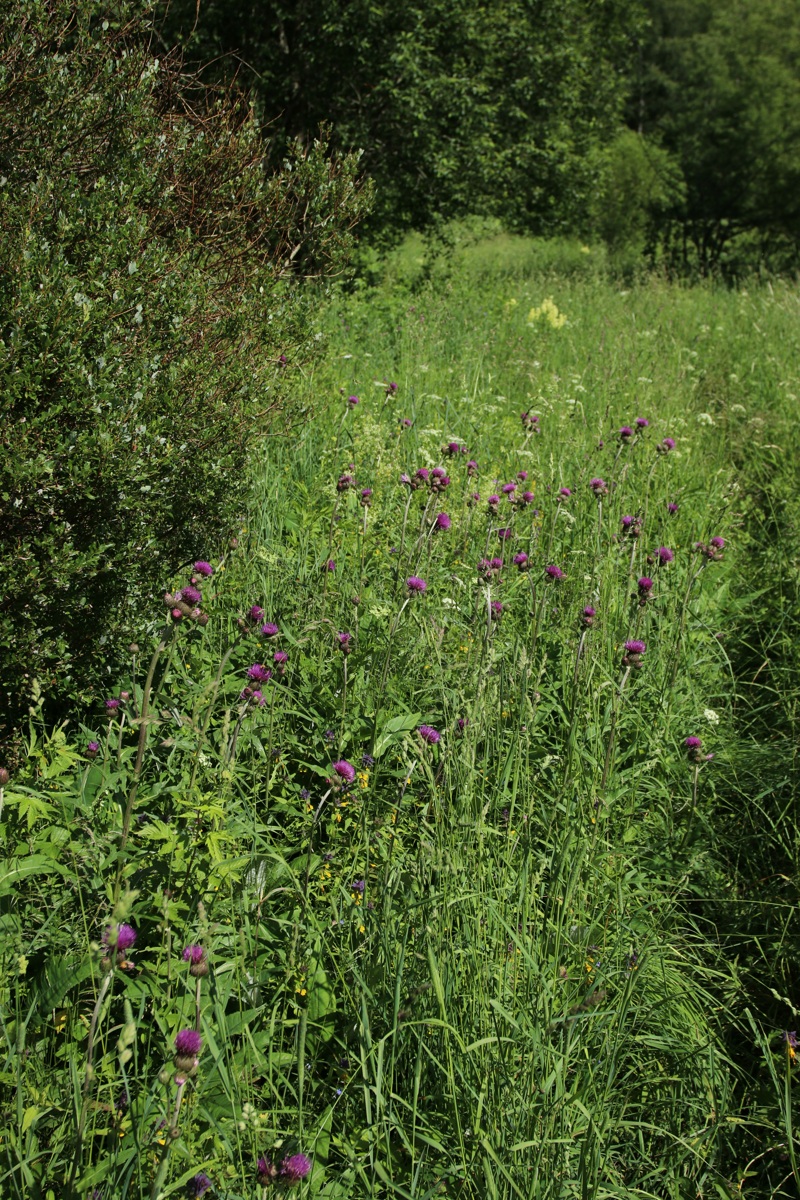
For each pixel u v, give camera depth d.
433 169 14.30
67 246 3.53
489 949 2.51
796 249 32.38
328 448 5.67
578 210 19.88
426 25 14.30
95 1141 2.05
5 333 3.21
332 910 2.61
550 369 8.66
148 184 3.93
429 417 6.66
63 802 2.71
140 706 3.10
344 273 5.73
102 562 3.45
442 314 10.30
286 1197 1.85
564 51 16.48
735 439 7.78
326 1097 2.35
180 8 12.41
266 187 4.96
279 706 3.44
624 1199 2.26
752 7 32.28
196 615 2.51
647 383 7.94
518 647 3.33
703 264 29.42
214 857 2.46
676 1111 2.63
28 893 2.53
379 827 2.85
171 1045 1.99
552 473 5.56
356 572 4.23
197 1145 2.04
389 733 3.26
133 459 3.27
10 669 3.29
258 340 4.54
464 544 4.65
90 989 2.31
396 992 2.21
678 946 3.24
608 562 4.54
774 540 6.18
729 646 5.11
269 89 13.43
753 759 3.98
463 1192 2.12
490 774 3.13
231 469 4.06
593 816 3.18
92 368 3.31
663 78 37.31
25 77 3.63
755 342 10.43
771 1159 2.63
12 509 3.20
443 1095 2.32
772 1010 3.08
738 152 31.05
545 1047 2.28
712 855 3.70
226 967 2.33
